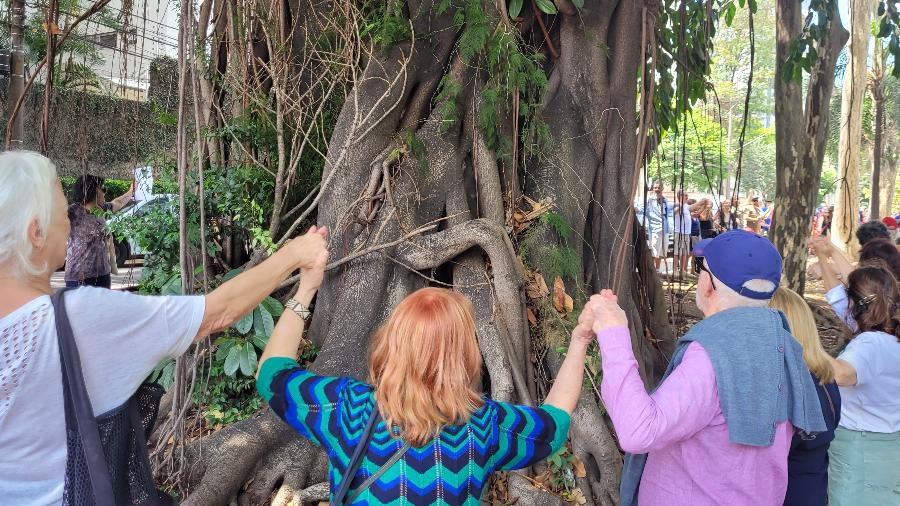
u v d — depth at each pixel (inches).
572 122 192.4
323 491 136.9
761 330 79.7
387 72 179.3
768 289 82.5
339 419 71.2
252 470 140.6
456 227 167.2
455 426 68.7
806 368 85.1
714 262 84.9
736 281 82.4
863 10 565.0
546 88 184.2
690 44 273.7
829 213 811.4
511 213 180.9
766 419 76.0
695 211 533.3
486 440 70.2
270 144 199.8
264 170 193.9
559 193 185.2
